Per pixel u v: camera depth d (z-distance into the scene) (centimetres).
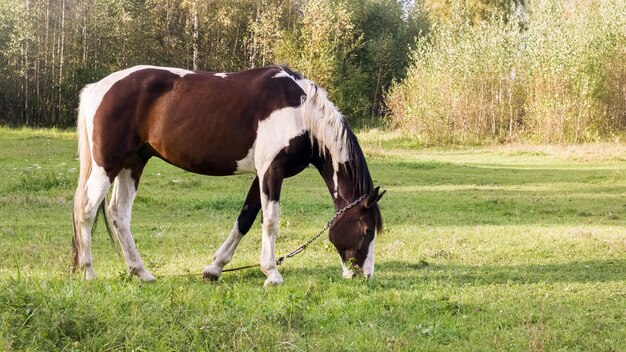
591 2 3484
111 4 4044
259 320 529
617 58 3134
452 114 3356
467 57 3381
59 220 1083
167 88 693
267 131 686
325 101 703
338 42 4334
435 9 5478
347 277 713
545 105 3056
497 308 622
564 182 1838
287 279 729
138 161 727
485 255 888
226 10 4091
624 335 547
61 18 4097
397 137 3478
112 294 546
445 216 1250
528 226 1134
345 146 703
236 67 4297
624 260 862
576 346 521
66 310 487
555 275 769
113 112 688
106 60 4097
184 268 783
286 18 4525
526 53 3372
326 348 493
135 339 464
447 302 627
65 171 1669
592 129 3052
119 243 731
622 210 1357
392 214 1259
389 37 5031
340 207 716
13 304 496
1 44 3709
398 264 827
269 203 693
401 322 578
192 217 1170
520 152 2709
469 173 2055
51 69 4034
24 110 4022
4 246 866
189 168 713
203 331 489
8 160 1889
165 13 4231
